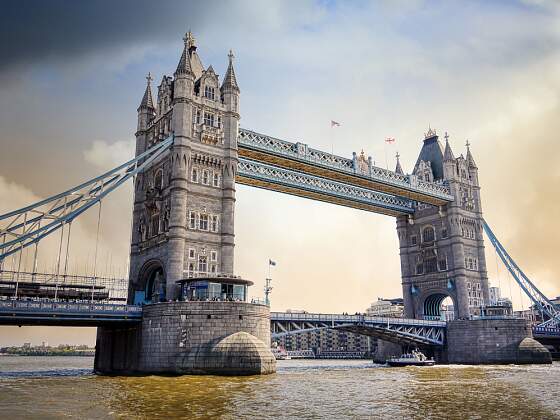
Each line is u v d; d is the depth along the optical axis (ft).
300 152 262.06
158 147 214.28
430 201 334.24
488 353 293.84
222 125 229.86
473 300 326.85
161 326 184.14
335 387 138.00
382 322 280.92
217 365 171.32
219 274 211.41
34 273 192.34
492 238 350.02
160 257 212.43
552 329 350.23
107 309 188.44
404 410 95.76
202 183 217.77
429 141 369.71
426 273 343.46
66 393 119.34
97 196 203.62
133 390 125.29
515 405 102.89
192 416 86.58
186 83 222.28
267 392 122.52
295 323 247.29
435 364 295.69
